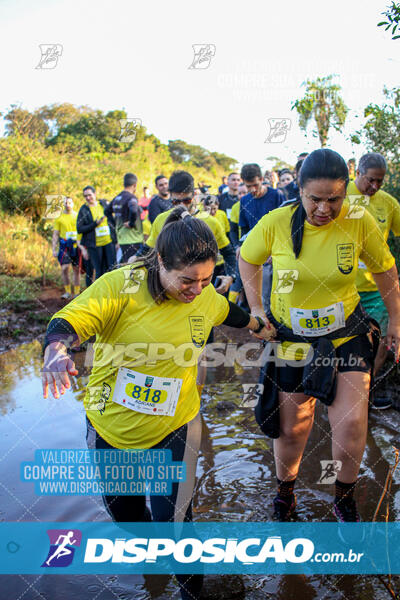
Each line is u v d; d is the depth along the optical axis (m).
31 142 13.38
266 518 3.00
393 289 2.84
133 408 2.22
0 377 5.40
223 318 2.44
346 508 2.72
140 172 16.52
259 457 3.69
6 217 11.14
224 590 2.46
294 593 2.42
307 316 2.66
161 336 2.15
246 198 5.81
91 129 16.86
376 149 5.00
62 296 8.75
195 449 2.33
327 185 2.32
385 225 4.05
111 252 8.28
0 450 3.79
